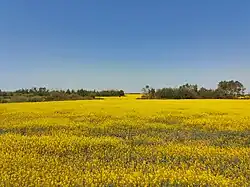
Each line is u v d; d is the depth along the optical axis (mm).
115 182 9633
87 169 11164
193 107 34750
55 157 12953
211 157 12992
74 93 75625
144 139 17391
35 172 10477
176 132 19969
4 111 30750
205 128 21594
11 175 9961
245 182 9609
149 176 9922
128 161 12562
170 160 12562
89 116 26531
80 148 14680
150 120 24594
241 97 77312
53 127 21516
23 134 19312
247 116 26672
